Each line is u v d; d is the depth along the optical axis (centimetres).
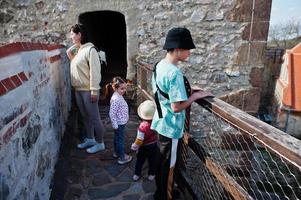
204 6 488
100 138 329
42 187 203
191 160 226
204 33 499
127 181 273
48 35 512
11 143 130
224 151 472
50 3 496
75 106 479
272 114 1477
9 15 505
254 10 480
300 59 1280
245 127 122
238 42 497
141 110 252
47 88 247
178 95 166
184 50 171
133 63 520
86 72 296
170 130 191
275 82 1583
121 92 292
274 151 101
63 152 308
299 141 97
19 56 157
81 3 494
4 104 122
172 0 489
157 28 503
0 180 113
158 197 229
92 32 711
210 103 161
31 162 170
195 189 206
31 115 177
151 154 264
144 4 493
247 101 521
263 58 500
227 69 511
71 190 254
